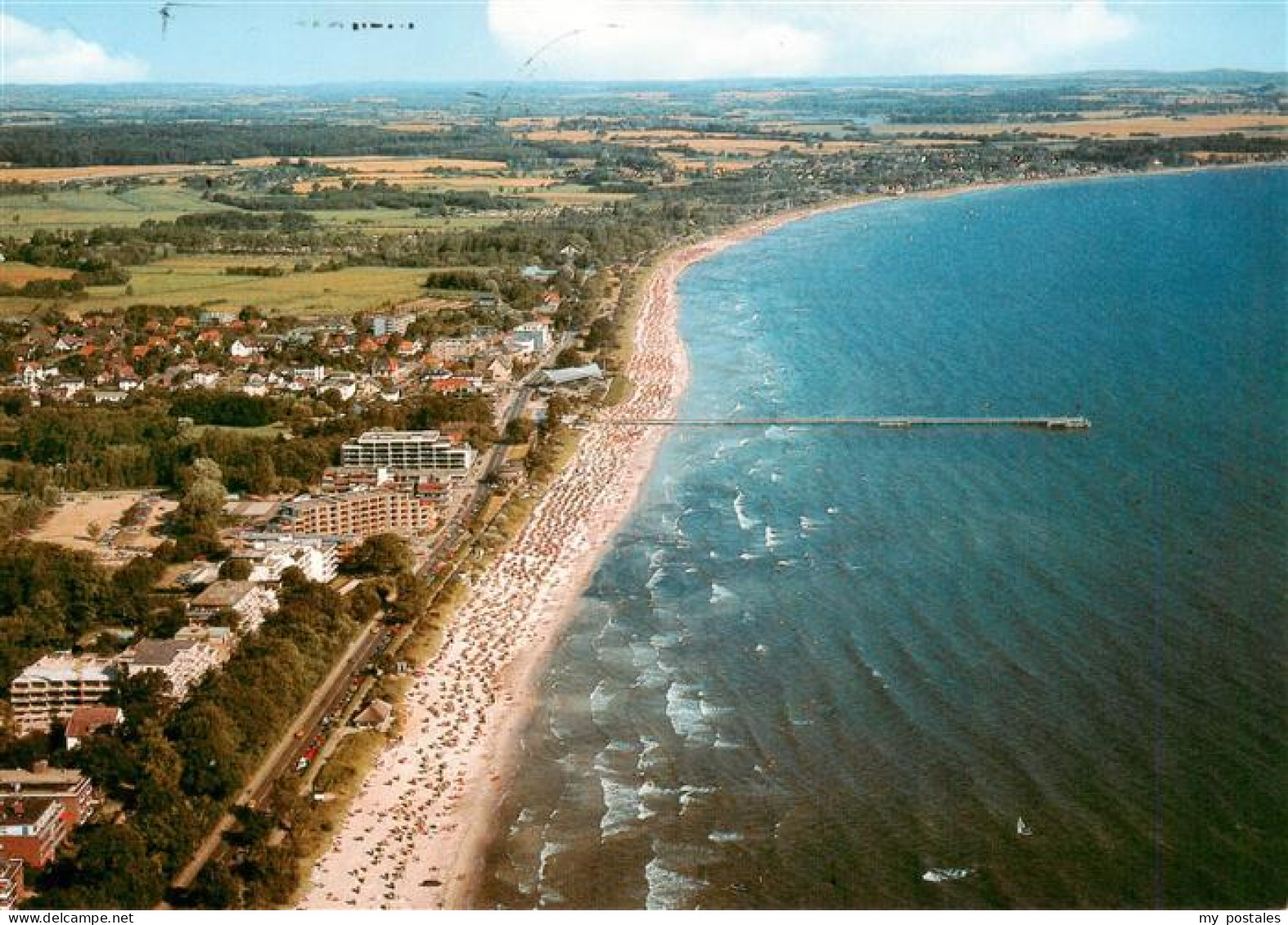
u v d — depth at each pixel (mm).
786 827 196875
